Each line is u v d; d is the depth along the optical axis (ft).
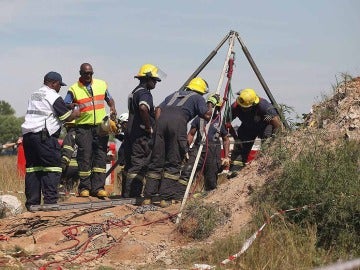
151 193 35.19
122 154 41.93
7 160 76.07
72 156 44.62
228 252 27.66
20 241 32.04
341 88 34.50
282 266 26.13
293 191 29.19
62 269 27.17
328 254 27.14
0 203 40.04
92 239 31.01
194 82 37.63
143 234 31.50
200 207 31.42
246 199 31.50
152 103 37.17
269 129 41.22
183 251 28.68
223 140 43.14
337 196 28.12
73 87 39.58
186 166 37.52
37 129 34.83
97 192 39.11
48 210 33.71
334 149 30.76
